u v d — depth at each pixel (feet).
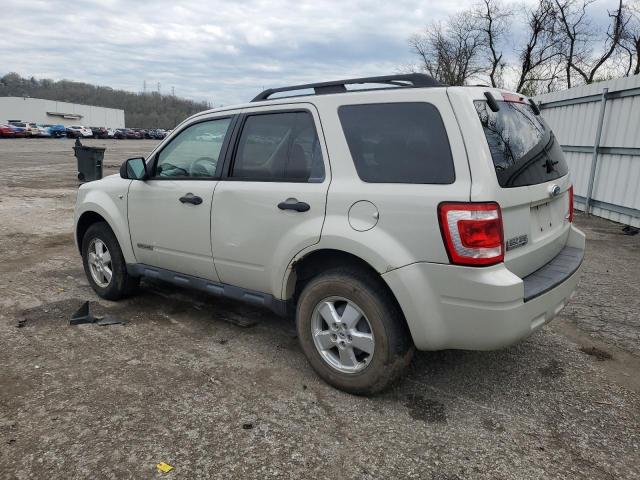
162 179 13.69
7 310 15.12
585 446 8.98
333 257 10.76
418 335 9.33
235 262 12.05
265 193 11.15
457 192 8.72
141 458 8.45
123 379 11.04
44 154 92.07
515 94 11.02
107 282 15.98
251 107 12.08
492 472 8.26
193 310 15.33
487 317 8.68
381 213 9.41
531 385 11.09
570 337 13.65
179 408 9.94
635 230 26.94
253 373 11.41
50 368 11.49
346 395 10.50
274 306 11.53
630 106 27.73
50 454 8.50
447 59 119.55
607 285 18.04
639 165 26.81
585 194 32.73
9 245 23.67
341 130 10.28
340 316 10.46
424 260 9.04
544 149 11.01
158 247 13.94
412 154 9.37
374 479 8.06
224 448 8.74
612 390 10.93
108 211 14.98
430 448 8.84
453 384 11.06
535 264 10.44
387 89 9.93
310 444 8.89
